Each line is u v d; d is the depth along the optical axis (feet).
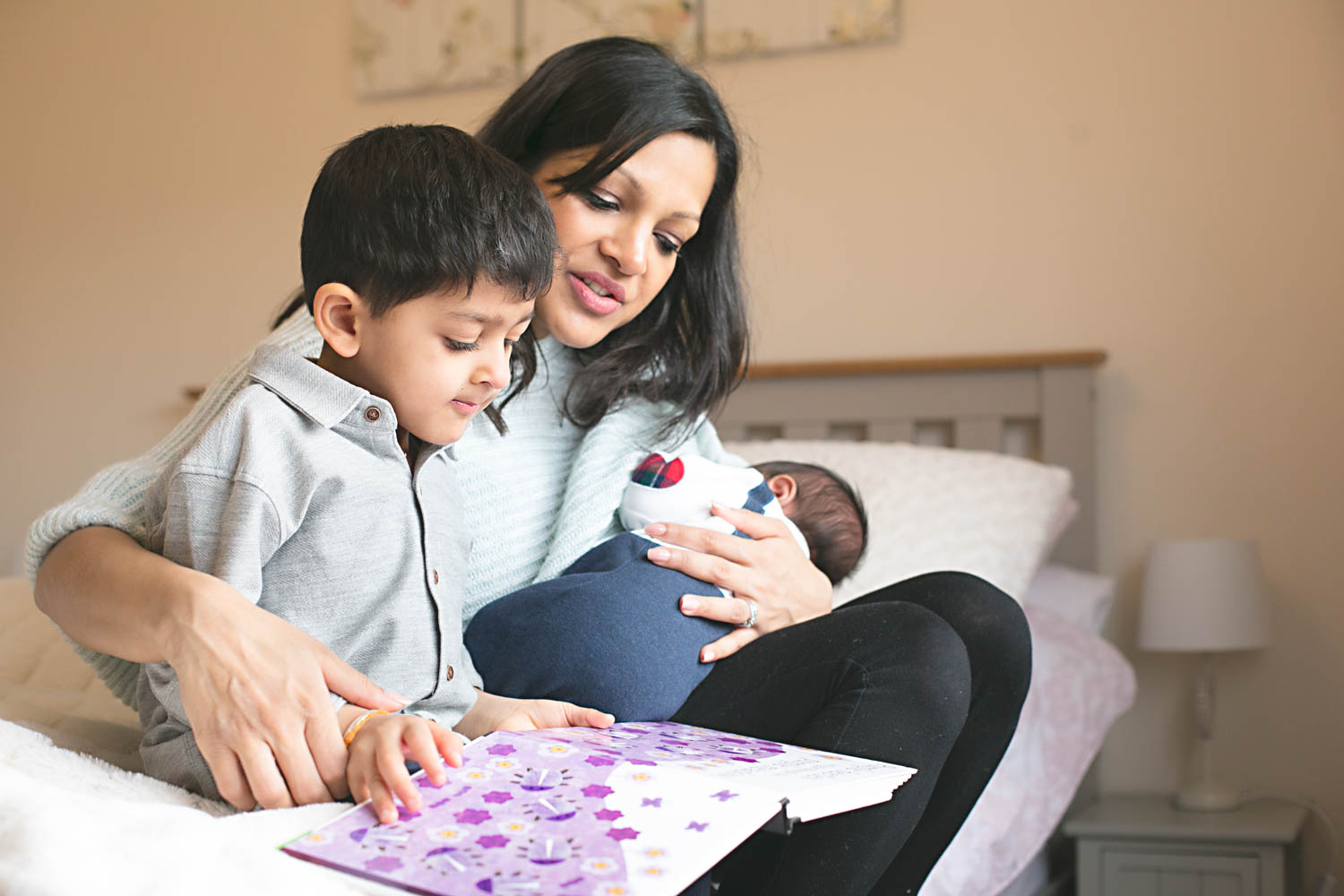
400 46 9.73
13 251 10.78
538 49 9.38
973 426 8.38
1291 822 7.05
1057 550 8.15
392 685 2.81
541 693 3.37
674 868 2.07
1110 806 7.64
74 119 10.68
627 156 3.76
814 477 5.03
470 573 3.85
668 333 4.50
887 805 2.96
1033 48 8.45
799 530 4.78
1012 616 3.65
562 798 2.34
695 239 4.43
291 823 2.26
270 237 10.16
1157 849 6.97
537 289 2.88
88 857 1.88
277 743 2.40
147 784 2.56
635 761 2.58
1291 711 7.90
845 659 3.25
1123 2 8.27
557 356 4.31
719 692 3.44
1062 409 8.17
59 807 2.02
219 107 10.32
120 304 10.50
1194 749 8.08
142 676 2.84
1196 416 8.12
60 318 10.64
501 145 4.00
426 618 2.89
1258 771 7.97
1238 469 8.03
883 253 8.73
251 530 2.57
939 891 4.61
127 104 10.55
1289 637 7.91
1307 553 7.89
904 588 3.83
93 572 2.63
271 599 2.68
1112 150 8.29
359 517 2.75
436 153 2.86
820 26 8.77
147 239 10.46
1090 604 7.48
